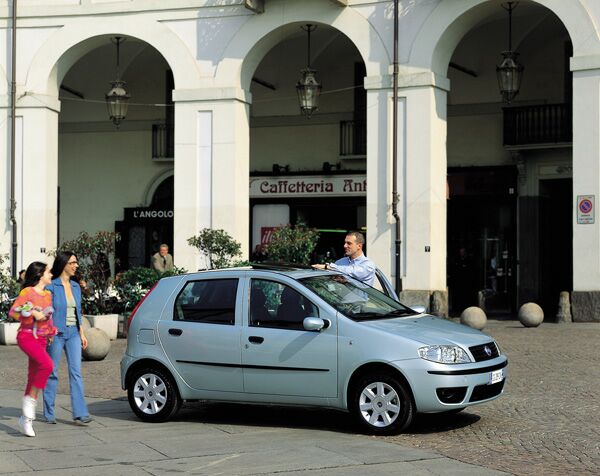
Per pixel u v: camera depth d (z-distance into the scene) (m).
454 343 10.33
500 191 27.36
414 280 23.33
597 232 21.69
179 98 25.59
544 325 21.94
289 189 29.48
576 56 21.91
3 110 26.72
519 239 27.16
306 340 10.70
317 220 29.41
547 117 26.42
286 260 20.89
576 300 21.95
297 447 9.88
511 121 26.78
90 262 21.94
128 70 31.16
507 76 23.33
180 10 25.66
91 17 26.25
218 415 12.07
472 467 8.88
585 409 11.71
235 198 25.17
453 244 28.16
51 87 26.64
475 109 27.80
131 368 11.77
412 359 10.16
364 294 11.52
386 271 23.66
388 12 23.77
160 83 31.31
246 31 25.09
